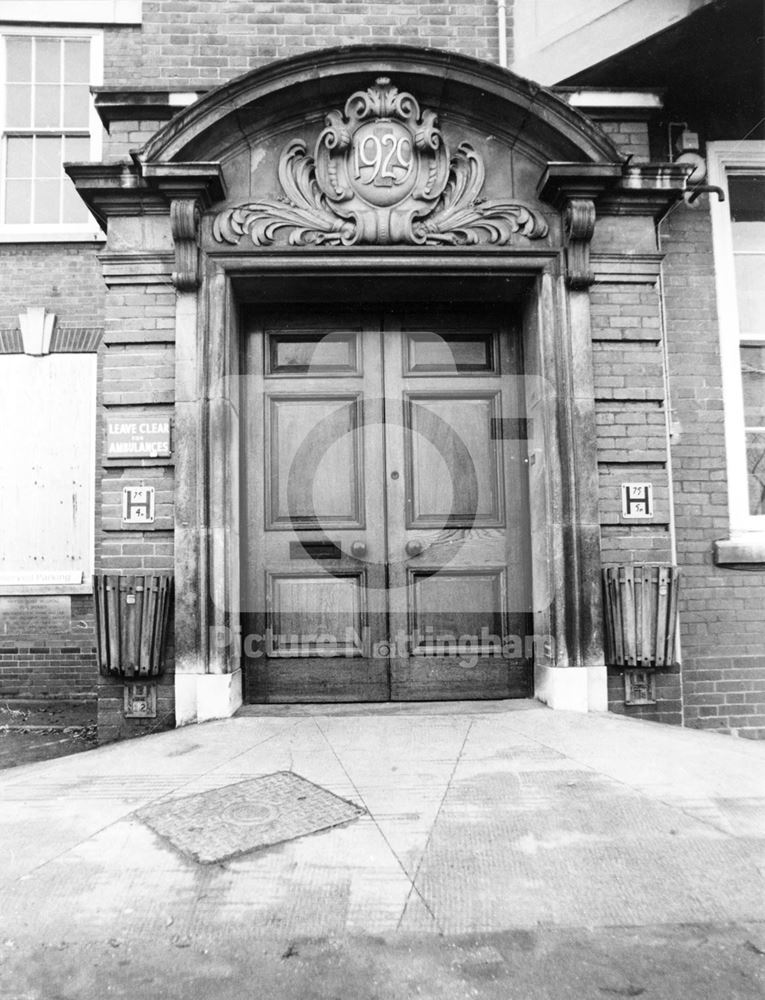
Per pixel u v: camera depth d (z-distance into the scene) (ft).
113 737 16.37
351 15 19.76
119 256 17.04
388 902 8.75
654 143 19.92
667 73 18.99
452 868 9.46
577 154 16.90
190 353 16.72
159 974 7.64
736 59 18.39
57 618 23.36
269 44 19.56
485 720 15.78
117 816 11.06
